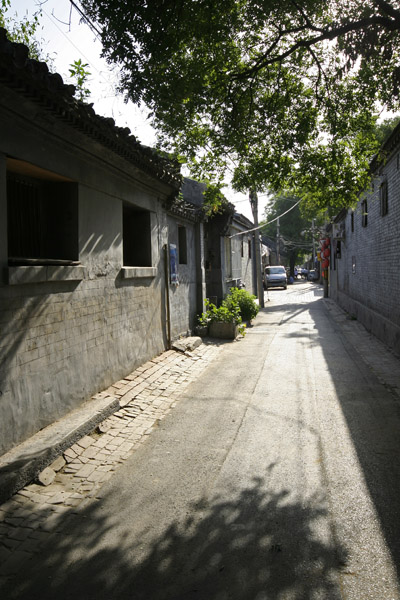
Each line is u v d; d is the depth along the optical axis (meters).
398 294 10.53
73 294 6.04
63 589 2.99
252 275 26.19
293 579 3.03
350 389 7.63
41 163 5.25
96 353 6.72
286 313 20.34
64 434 5.05
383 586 2.94
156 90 6.13
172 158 8.07
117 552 3.37
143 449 5.28
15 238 5.55
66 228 6.17
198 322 13.09
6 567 3.21
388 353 10.67
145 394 7.23
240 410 6.59
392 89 6.74
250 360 10.09
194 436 5.64
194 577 3.08
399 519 3.71
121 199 7.71
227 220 15.68
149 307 9.12
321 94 7.20
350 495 4.11
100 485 4.42
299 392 7.47
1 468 4.21
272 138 7.43
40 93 4.42
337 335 13.65
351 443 5.31
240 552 3.33
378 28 5.86
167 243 10.24
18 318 4.84
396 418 6.16
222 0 5.73
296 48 6.57
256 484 4.37
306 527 3.63
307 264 79.88
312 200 8.70
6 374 4.61
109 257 7.22
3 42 3.73
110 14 5.26
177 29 5.66
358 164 7.71
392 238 11.02
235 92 7.03
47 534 3.60
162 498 4.15
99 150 6.34
